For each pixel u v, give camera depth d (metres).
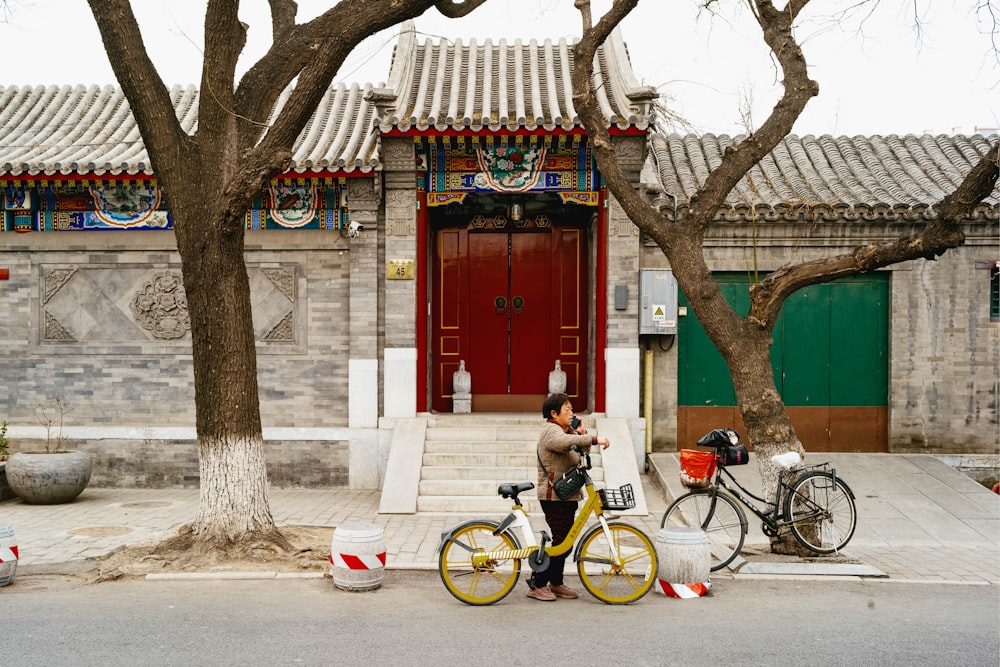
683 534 7.45
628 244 12.47
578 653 5.79
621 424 12.16
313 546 8.86
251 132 8.78
